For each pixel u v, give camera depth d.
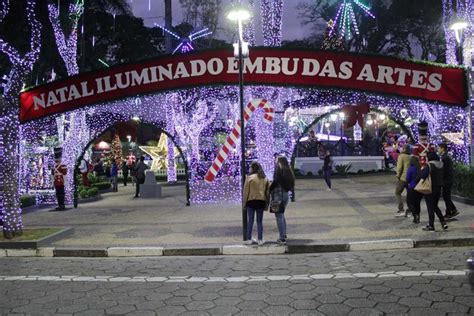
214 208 14.77
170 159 27.00
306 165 27.30
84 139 18.88
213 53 14.14
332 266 7.46
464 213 11.41
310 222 11.27
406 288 5.99
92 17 35.50
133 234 10.64
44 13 26.09
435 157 9.58
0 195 11.30
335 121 32.03
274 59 13.91
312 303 5.55
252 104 14.46
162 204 16.61
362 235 9.41
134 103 20.27
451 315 4.98
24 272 7.77
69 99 15.02
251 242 9.02
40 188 20.16
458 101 13.65
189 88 14.30
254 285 6.47
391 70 13.62
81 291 6.45
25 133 18.20
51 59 29.02
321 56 13.77
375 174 26.98
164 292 6.28
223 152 14.04
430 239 8.70
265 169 16.05
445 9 19.66
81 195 18.97
